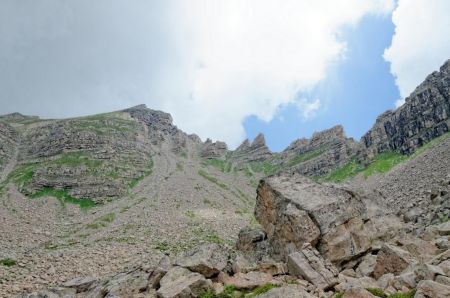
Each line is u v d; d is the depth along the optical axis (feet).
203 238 197.36
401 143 625.82
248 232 100.27
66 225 297.33
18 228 271.49
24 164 615.98
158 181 609.01
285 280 66.39
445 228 82.89
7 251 171.63
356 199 90.53
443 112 568.82
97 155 638.94
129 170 619.26
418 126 600.39
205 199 470.39
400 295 49.98
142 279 73.61
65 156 619.26
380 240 85.66
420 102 620.49
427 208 125.18
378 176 556.10
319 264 66.44
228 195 572.51
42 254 154.61
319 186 96.17
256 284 64.69
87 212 400.67
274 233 92.68
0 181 524.11
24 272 119.44
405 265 63.72
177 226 251.19
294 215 82.79
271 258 90.17
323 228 81.10
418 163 382.83
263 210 100.12
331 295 58.18
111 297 66.03
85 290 83.71
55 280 111.04
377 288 54.85
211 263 73.20
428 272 51.85
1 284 104.78
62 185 495.41
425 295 45.98
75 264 133.18
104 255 151.43
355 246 81.20
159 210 367.86
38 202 435.53
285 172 105.50
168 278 69.62
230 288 64.59
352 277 68.39
